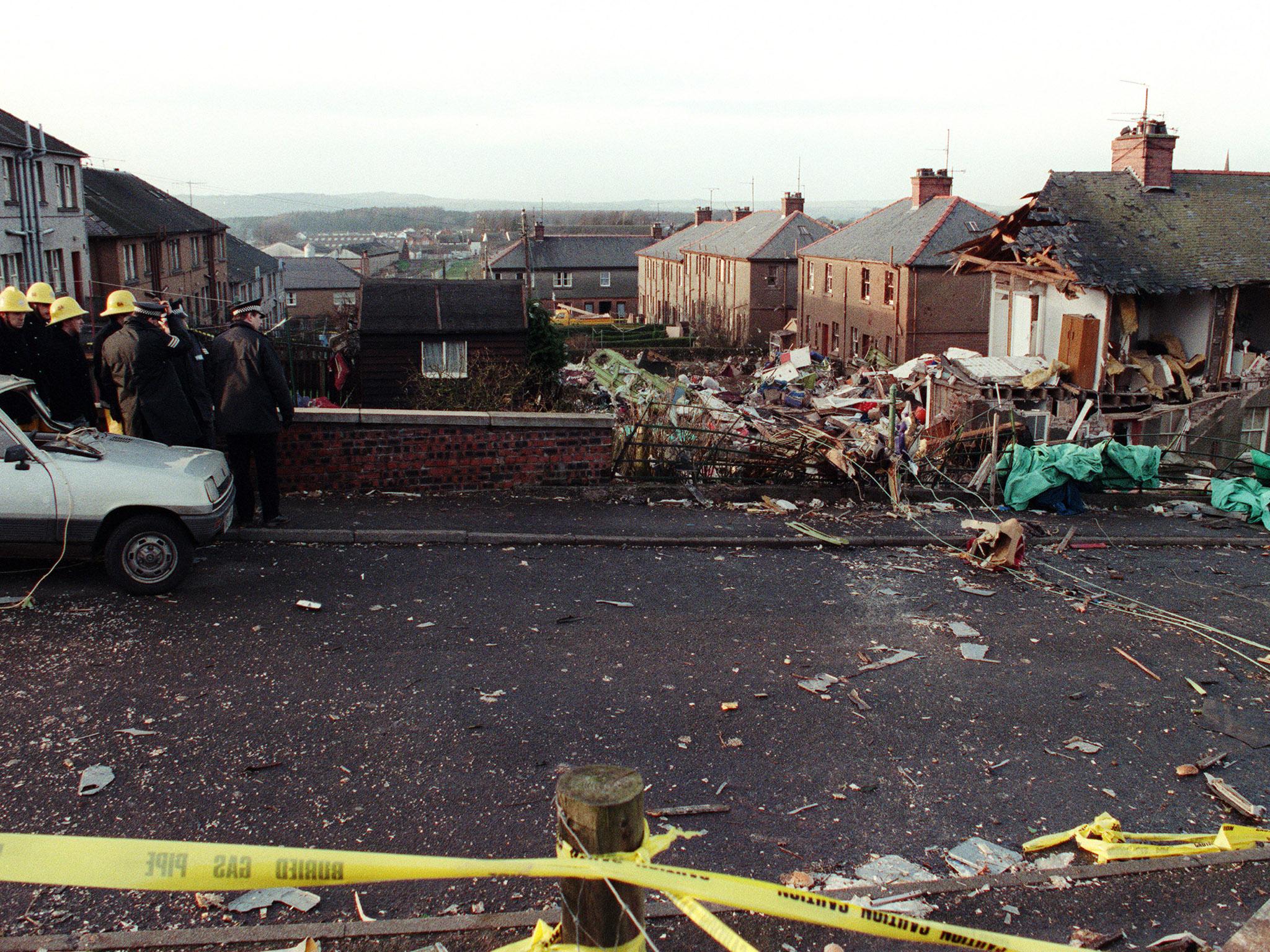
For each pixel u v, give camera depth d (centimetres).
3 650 670
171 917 427
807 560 1016
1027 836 528
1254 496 1323
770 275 5897
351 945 408
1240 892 472
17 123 3375
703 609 845
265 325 6206
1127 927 443
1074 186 2434
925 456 1416
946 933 294
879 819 538
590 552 990
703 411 1909
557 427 1180
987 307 3978
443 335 2638
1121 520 1298
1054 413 2164
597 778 281
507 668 699
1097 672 757
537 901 450
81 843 264
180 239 4881
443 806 525
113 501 750
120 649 684
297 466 1107
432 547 968
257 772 546
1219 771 611
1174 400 2178
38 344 966
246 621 746
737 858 491
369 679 668
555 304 8244
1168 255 2239
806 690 693
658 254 8269
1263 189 2534
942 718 664
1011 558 1011
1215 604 949
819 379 3566
